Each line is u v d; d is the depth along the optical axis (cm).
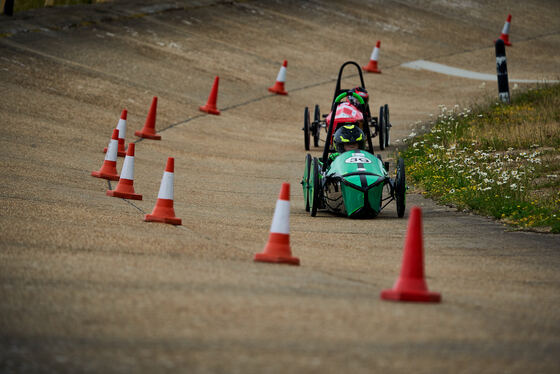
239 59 8662
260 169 5234
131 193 3756
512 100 7125
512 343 1509
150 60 7906
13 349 1359
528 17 13150
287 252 2381
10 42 7369
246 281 2003
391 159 5509
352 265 2450
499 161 4747
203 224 3162
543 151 5206
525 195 3956
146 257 2278
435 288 2095
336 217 3712
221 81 7844
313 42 9894
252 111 7181
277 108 7412
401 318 1661
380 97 8175
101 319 1563
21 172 3959
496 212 3700
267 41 9569
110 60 7575
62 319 1552
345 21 11112
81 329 1491
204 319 1588
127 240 2555
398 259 2638
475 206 3897
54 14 8788
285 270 2244
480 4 13538
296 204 4159
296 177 5050
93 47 7844
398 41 10650
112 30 8588
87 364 1299
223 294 1822
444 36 11269
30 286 1803
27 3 8919
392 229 3359
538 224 3409
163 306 1681
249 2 11094
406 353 1404
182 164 5119
